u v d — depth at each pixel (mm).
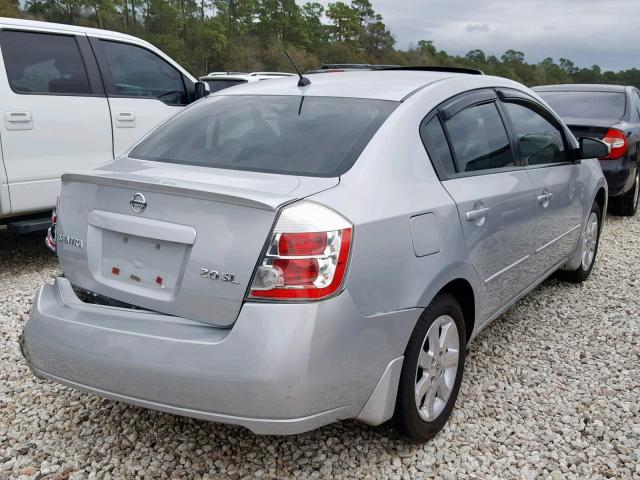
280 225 2258
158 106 6383
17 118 5180
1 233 6953
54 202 5508
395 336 2543
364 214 2434
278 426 2277
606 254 6355
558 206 4191
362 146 2727
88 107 5715
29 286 5047
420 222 2688
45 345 2623
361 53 128625
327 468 2750
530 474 2740
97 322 2531
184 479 2689
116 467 2770
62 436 2992
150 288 2502
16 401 3293
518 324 4426
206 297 2342
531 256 3871
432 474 2729
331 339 2283
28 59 5332
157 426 3064
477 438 2996
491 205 3221
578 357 3906
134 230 2508
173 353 2318
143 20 102188
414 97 3064
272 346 2213
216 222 2342
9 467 2756
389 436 2902
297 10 121000
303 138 2852
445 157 3061
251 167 2736
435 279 2717
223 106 3322
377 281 2438
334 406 2383
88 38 5832
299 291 2240
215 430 3031
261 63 108188
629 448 2930
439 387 2967
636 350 4020
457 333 3016
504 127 3705
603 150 4590
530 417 3191
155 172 2711
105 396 2516
